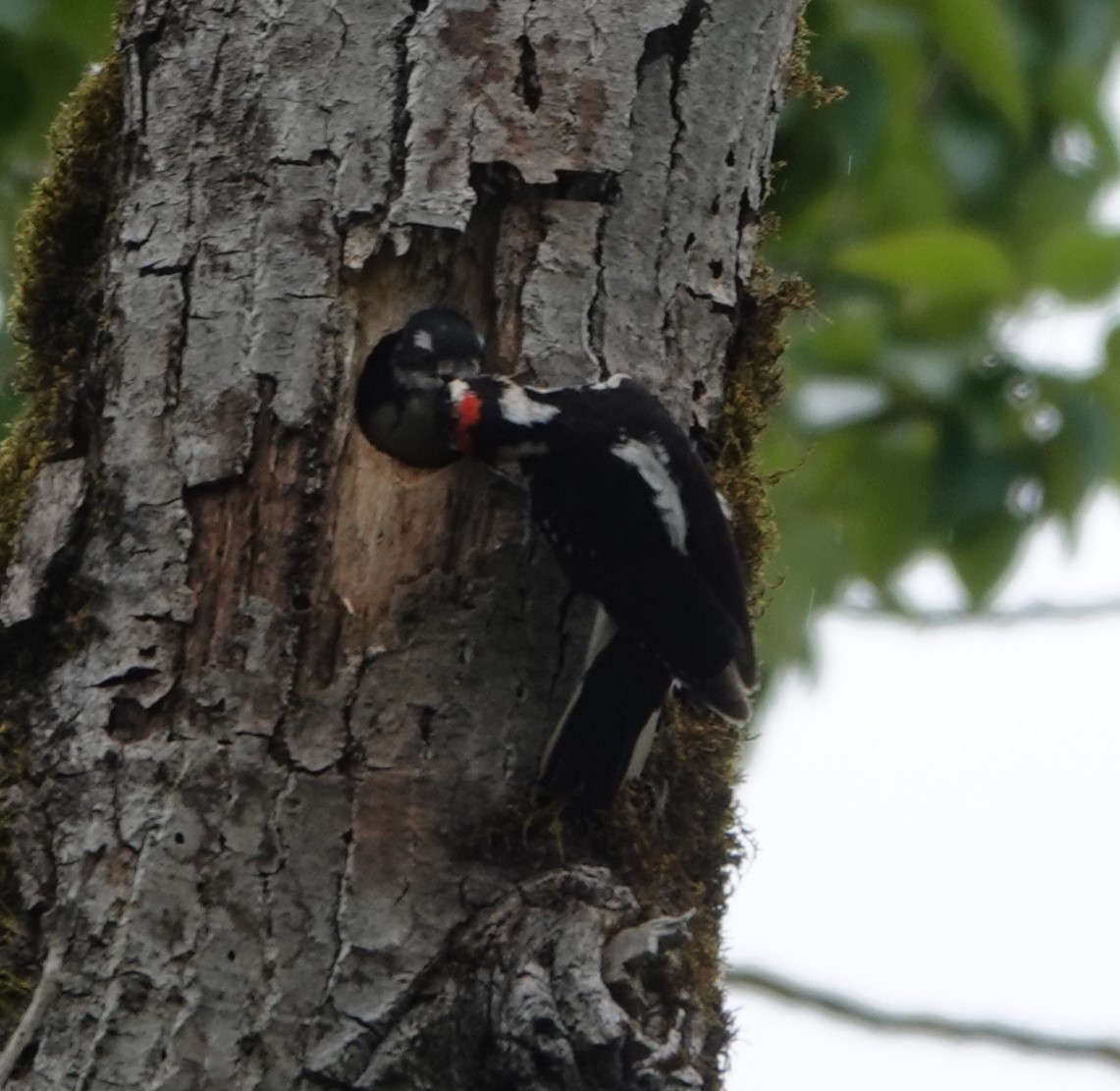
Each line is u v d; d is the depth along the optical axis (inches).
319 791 306.7
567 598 323.6
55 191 344.8
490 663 317.4
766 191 360.5
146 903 301.1
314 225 325.1
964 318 488.4
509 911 303.0
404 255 326.0
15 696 316.2
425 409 326.0
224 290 323.3
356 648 313.6
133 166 334.0
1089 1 553.6
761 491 361.1
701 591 324.2
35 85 482.9
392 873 305.3
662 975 301.9
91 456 324.2
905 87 496.4
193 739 307.1
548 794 312.3
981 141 542.3
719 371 345.1
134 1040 296.8
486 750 314.0
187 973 298.7
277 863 303.3
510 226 331.0
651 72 338.6
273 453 318.7
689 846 336.5
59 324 341.1
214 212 326.3
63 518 319.9
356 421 324.8
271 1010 298.2
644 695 317.7
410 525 320.8
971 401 483.8
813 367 495.8
